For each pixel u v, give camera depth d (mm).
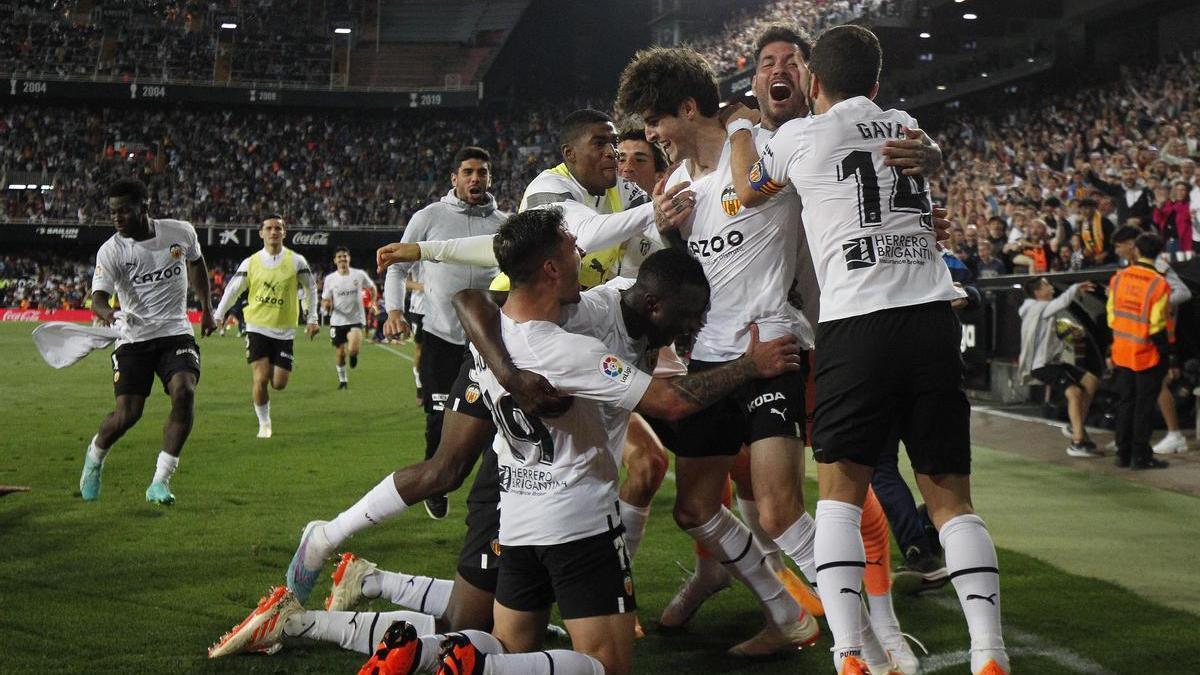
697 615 4773
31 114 46812
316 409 13250
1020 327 12281
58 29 47312
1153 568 5430
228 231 44812
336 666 3939
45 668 3877
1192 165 14156
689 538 6184
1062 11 24703
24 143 46062
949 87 26531
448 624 3842
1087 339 8977
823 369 3549
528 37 51062
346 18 50969
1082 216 13742
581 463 3143
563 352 3043
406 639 2955
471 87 46719
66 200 44094
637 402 3047
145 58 47469
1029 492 7496
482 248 4438
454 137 49219
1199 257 10086
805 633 4141
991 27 25594
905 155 3551
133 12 48656
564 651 3070
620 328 3318
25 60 46219
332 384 16797
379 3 51375
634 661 4133
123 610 4625
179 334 7160
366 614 3914
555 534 3133
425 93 46688
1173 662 3977
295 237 45125
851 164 3549
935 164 3633
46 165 45188
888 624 4000
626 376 3049
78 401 13766
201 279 7488
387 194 46875
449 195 7043
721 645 4336
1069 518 6648
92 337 7016
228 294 10688
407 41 50781
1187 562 5543
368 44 50594
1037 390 12281
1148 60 23719
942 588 5137
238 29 49250
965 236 17453
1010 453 9195
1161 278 8180
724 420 4039
